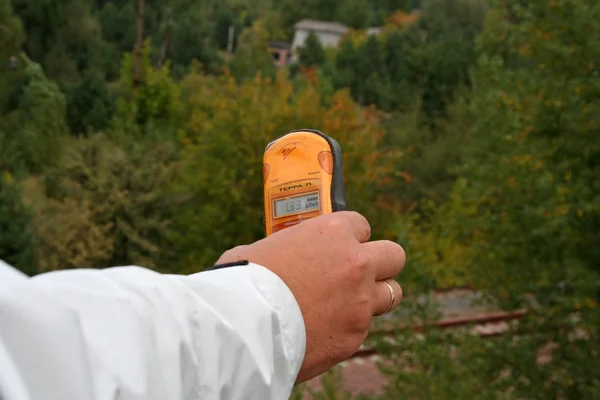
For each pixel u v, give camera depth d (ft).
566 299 34.27
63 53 210.18
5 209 59.98
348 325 4.02
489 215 40.11
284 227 5.21
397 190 117.91
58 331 2.60
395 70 294.25
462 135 121.29
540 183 37.01
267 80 75.41
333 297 3.99
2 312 2.52
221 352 3.18
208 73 302.45
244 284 3.56
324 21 475.72
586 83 37.45
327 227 4.18
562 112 38.11
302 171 5.22
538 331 38.60
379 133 75.77
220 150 69.77
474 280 40.14
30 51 206.59
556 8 37.55
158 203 75.00
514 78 41.34
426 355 32.22
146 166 75.36
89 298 2.79
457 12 336.08
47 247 69.26
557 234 38.52
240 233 71.00
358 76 293.02
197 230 70.54
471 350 36.40
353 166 72.02
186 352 3.01
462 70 218.18
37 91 155.43
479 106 43.32
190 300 3.19
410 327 33.37
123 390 2.68
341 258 4.06
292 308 3.69
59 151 111.55
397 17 463.83
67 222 70.03
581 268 34.86
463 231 41.11
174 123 126.21
